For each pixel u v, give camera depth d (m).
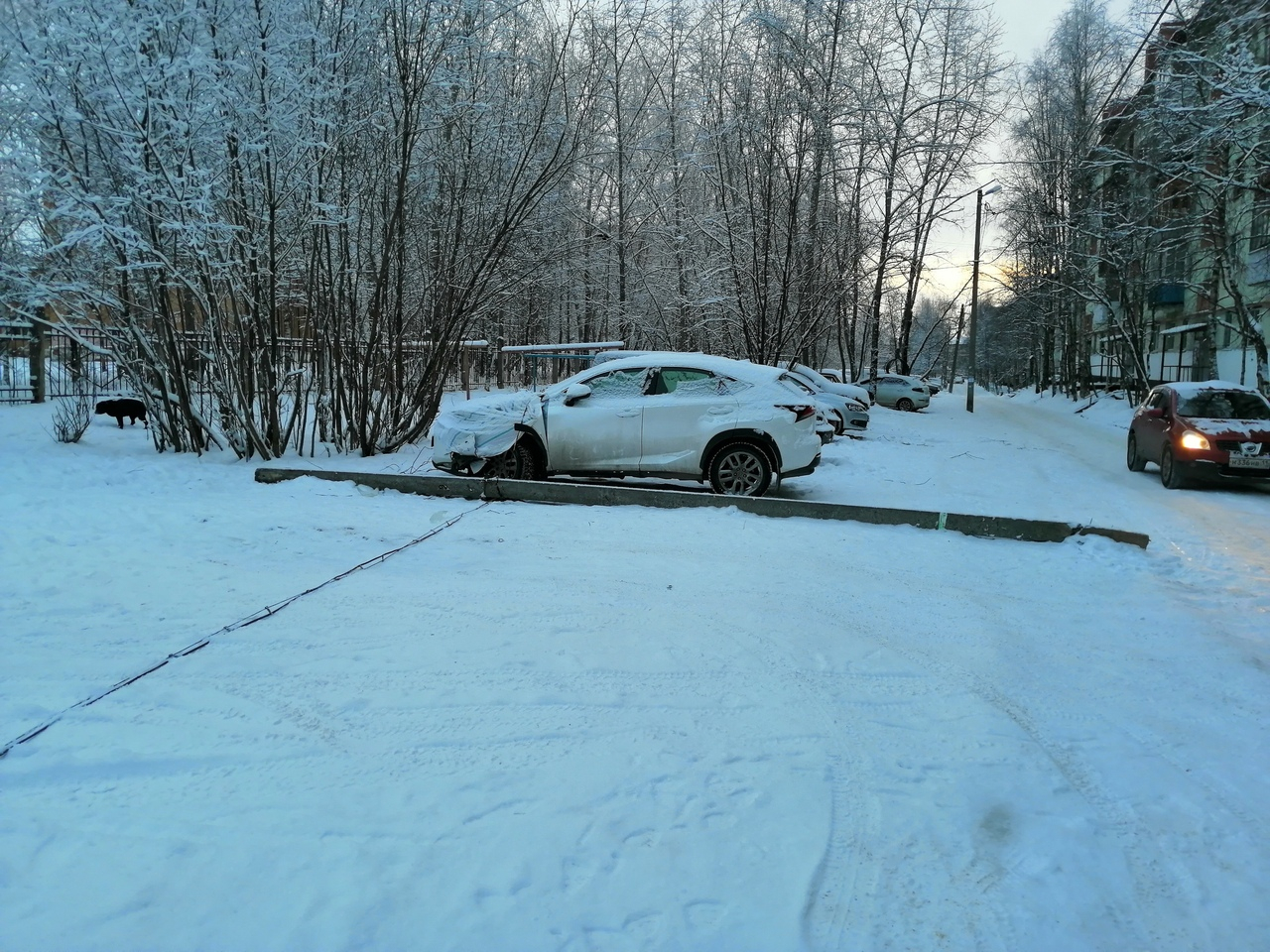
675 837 3.09
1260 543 8.66
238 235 11.15
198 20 10.13
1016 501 11.07
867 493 11.24
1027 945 2.66
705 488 10.80
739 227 24.62
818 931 2.66
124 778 3.38
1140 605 6.16
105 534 7.18
